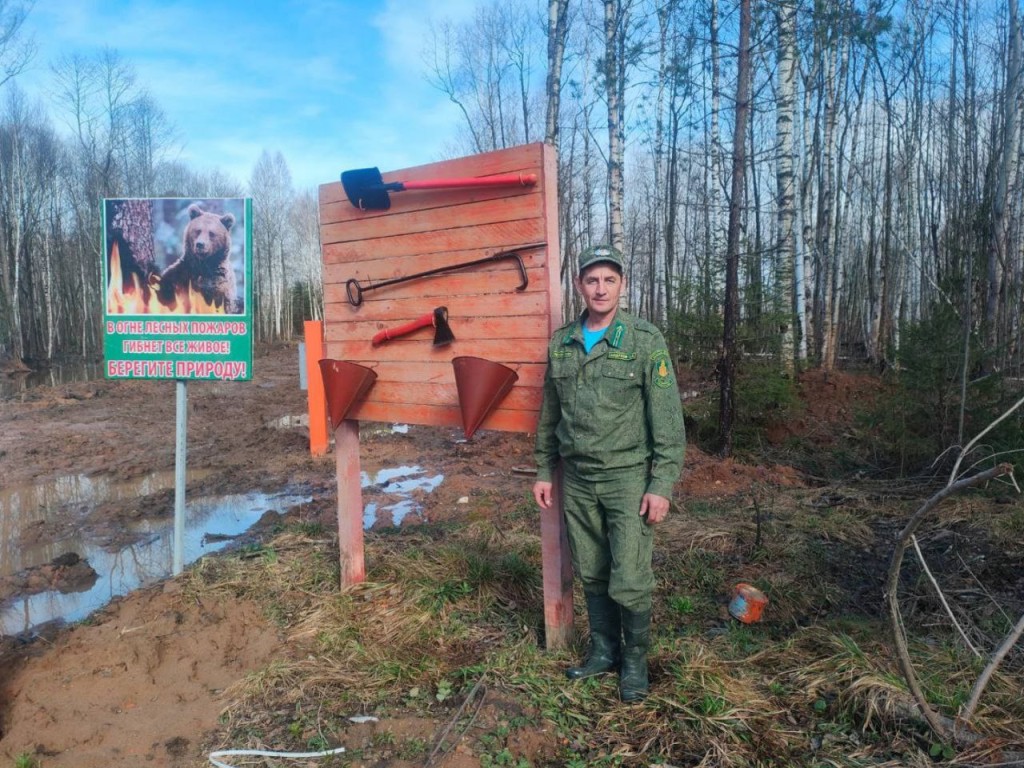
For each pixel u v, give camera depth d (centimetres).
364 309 382
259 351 3706
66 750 274
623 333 281
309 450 903
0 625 430
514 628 362
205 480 770
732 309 773
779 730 271
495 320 334
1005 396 652
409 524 586
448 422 360
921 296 1769
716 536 501
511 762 255
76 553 558
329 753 264
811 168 1573
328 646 349
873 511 557
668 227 1856
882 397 750
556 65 1234
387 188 343
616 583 282
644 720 277
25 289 3266
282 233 5022
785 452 804
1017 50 1170
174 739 280
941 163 1616
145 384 1717
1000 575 420
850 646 318
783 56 1098
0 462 867
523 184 315
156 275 425
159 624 376
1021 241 1132
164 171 4175
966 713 255
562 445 294
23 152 3125
